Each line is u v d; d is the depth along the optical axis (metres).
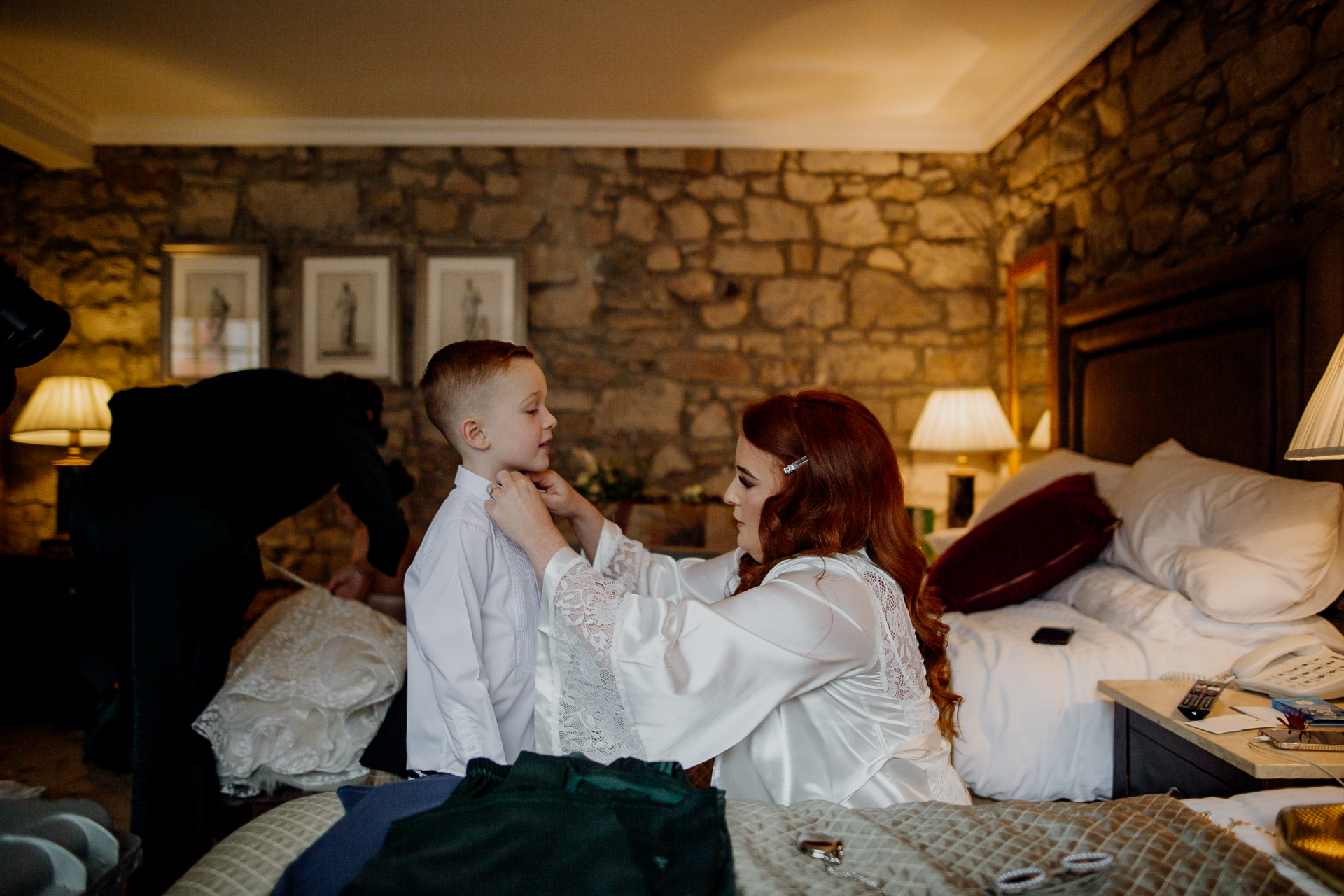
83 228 4.17
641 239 4.21
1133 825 0.78
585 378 4.20
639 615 1.04
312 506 4.18
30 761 2.64
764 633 1.00
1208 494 2.14
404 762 1.68
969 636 2.07
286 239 4.21
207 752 1.72
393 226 4.20
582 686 1.08
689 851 0.71
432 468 4.15
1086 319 3.19
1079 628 2.08
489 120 4.10
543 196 4.21
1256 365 2.23
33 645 3.07
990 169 4.21
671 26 3.12
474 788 0.82
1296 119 2.21
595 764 0.85
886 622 1.08
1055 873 0.71
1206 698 1.50
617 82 3.63
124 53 3.37
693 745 0.99
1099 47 3.16
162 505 1.76
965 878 0.72
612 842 0.69
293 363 4.14
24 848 0.66
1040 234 3.74
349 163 4.21
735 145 4.18
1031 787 1.81
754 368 4.21
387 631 1.97
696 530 3.36
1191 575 1.95
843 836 0.81
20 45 3.29
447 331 4.11
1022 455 3.87
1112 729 1.78
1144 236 2.95
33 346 1.22
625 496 3.82
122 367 4.18
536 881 0.64
